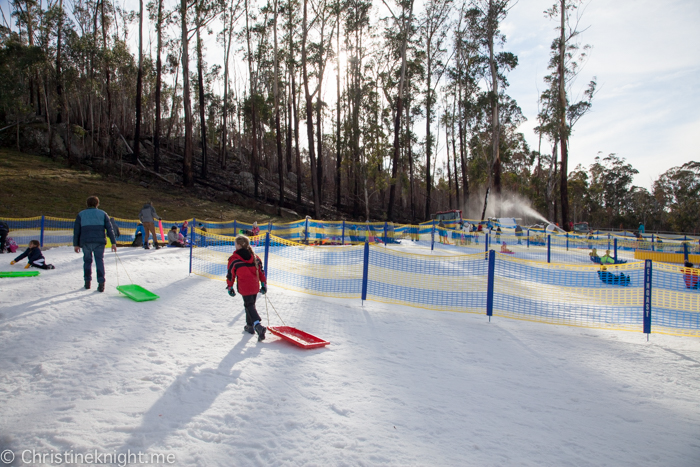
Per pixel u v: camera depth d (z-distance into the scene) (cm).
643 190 7506
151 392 361
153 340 500
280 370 434
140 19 3497
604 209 7619
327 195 5225
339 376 429
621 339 645
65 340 477
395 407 365
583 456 304
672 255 1625
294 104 4528
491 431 334
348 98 4606
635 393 434
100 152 3600
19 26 3703
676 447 323
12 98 3061
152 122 5259
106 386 366
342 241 2172
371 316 716
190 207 2991
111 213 2441
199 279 918
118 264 1076
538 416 368
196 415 326
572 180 6794
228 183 4050
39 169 2912
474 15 3841
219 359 452
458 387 424
